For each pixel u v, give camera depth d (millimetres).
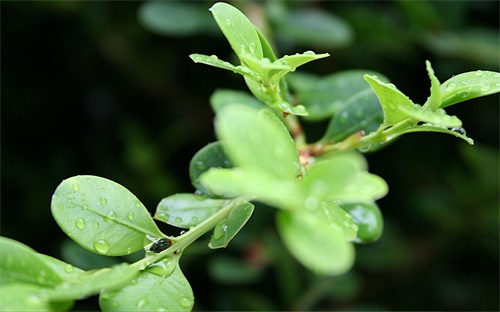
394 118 215
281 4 349
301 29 348
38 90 448
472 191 386
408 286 415
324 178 174
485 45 372
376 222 233
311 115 284
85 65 445
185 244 202
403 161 413
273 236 352
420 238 414
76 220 197
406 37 379
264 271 394
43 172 437
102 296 190
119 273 189
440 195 401
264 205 354
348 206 234
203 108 435
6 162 429
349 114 255
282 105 214
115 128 448
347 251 166
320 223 170
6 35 429
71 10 403
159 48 420
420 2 356
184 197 220
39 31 432
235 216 205
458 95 211
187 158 438
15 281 185
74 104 454
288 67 201
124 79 441
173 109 443
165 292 194
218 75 424
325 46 400
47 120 451
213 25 347
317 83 288
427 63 206
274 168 171
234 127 167
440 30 377
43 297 181
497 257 409
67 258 290
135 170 410
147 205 413
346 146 235
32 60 442
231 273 341
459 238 408
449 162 413
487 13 415
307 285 363
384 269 407
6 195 428
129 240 201
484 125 423
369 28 377
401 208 419
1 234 417
